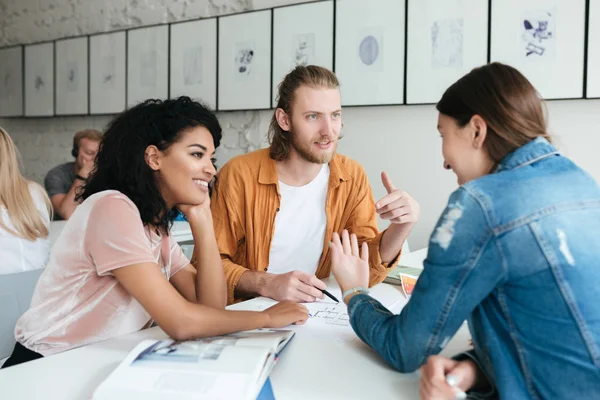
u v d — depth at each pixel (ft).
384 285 4.64
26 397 2.37
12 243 4.93
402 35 8.34
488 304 2.32
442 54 8.05
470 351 2.52
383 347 2.67
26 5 13.64
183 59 10.66
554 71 7.32
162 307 2.96
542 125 2.40
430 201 8.45
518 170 2.27
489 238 2.15
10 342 4.30
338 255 3.23
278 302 3.92
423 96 8.25
